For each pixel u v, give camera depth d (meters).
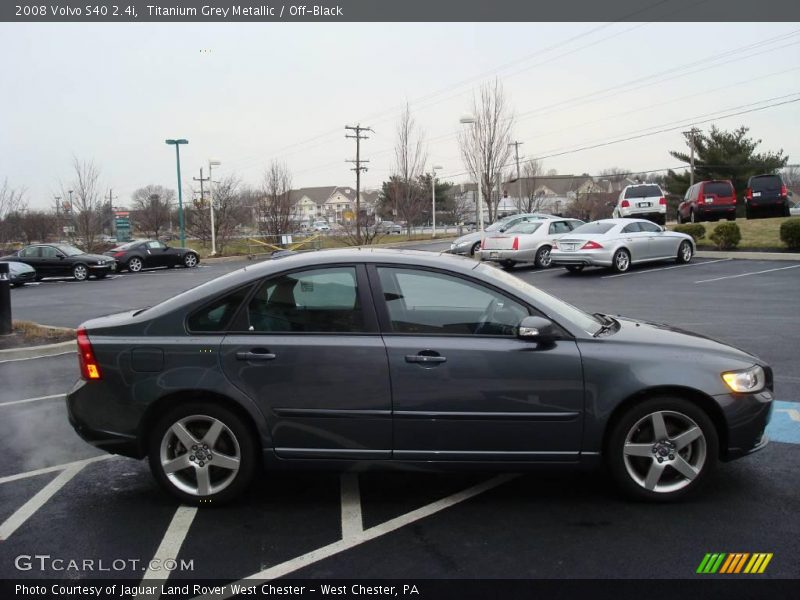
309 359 4.16
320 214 127.62
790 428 5.61
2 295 10.68
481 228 25.33
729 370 4.19
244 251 42.53
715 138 54.19
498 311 4.29
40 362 9.35
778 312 11.41
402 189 49.12
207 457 4.29
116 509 4.36
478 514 4.17
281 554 3.71
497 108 36.09
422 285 4.33
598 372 4.12
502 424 4.13
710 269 17.77
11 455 5.46
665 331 4.62
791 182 77.62
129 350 4.25
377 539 3.87
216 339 4.25
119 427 4.27
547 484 4.64
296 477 4.85
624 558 3.58
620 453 4.18
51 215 48.66
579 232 18.80
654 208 25.05
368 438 4.18
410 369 4.13
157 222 53.81
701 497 4.33
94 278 26.02
